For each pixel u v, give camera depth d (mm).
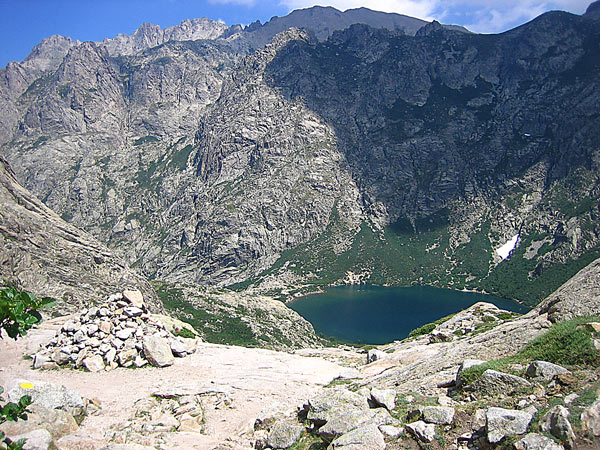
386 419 15703
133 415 24016
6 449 10406
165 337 37562
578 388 14383
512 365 17875
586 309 22391
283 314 156375
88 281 90688
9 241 81250
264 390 27844
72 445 18641
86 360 33062
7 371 31594
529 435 12242
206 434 21594
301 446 16125
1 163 96062
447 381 19516
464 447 13359
